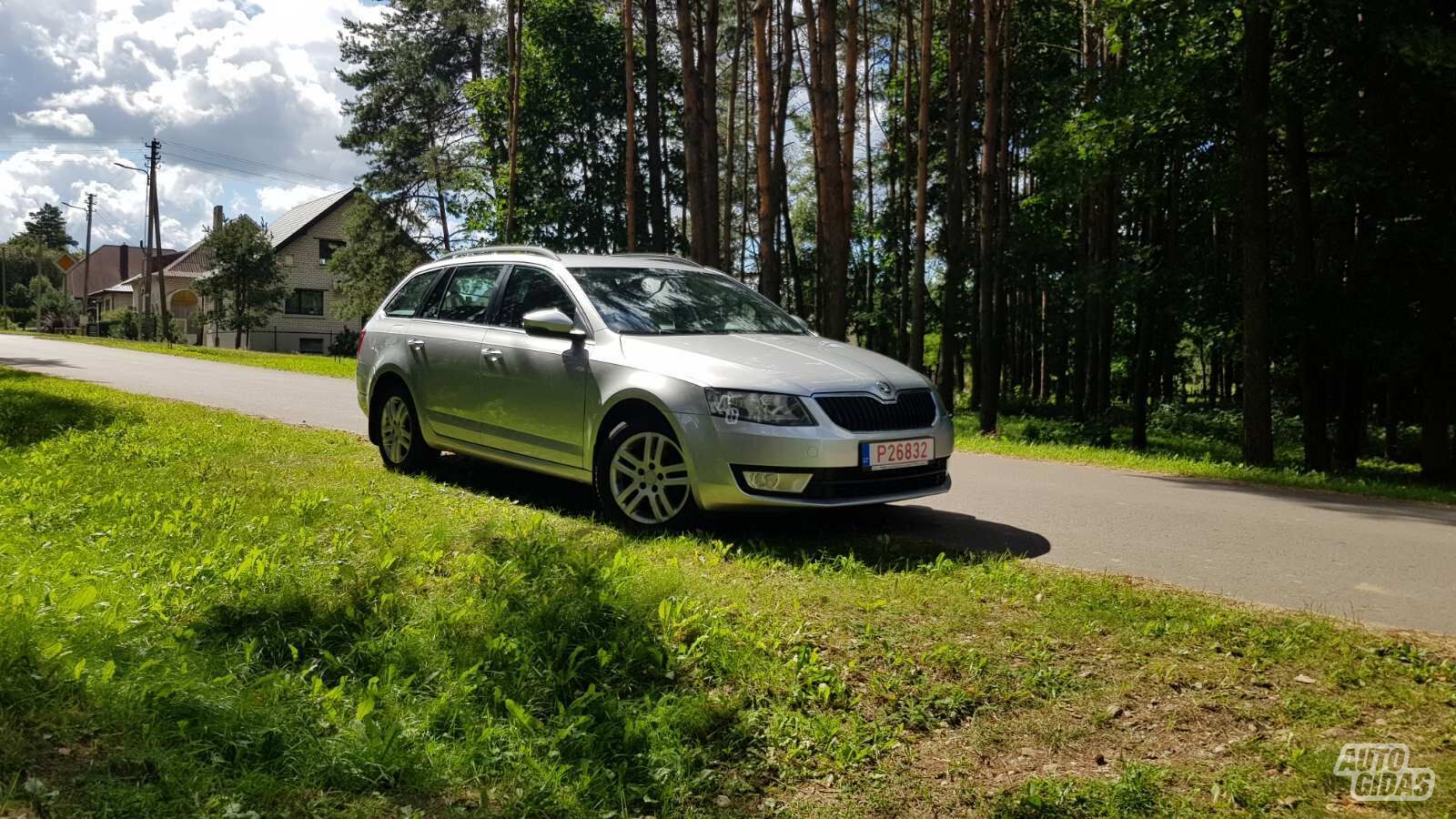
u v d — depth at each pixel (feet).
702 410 17.62
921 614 13.41
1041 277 91.04
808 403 17.48
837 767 9.20
